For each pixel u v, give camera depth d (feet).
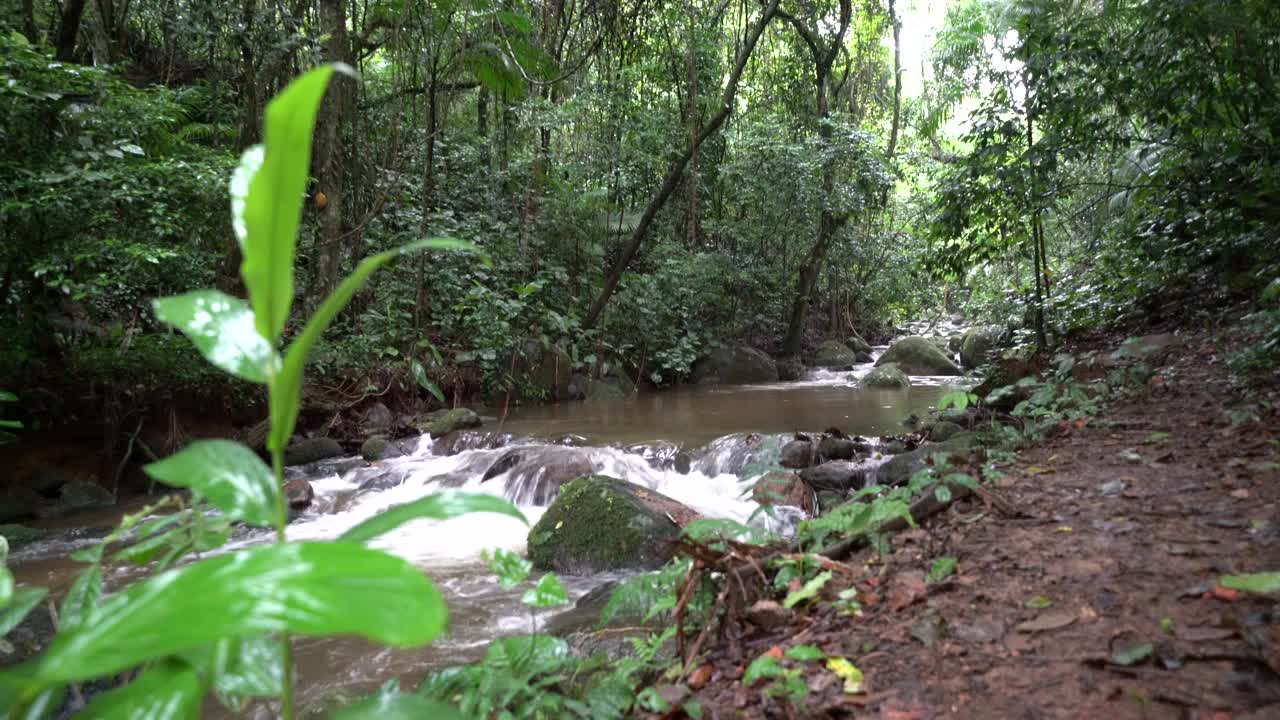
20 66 22.11
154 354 27.71
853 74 70.95
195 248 27.63
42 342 26.66
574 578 18.39
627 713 8.50
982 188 29.53
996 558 10.62
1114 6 29.07
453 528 23.30
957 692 7.50
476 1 38.29
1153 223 31.14
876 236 69.31
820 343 69.36
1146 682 7.16
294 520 24.88
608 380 49.49
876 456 25.25
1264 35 26.35
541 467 26.18
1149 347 24.44
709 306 59.16
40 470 25.85
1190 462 13.76
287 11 38.93
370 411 37.55
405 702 3.96
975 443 19.66
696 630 10.30
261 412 33.22
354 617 2.54
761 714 7.82
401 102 45.91
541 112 46.88
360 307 41.93
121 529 6.34
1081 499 12.67
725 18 61.52
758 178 55.06
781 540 12.34
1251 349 19.17
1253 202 26.32
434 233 42.91
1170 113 27.20
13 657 13.53
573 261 52.49
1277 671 6.93
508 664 8.93
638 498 20.13
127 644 2.60
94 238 24.94
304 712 11.97
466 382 42.88
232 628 2.55
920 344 58.90
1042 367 27.14
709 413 40.73
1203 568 9.30
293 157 3.24
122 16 39.55
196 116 39.19
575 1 52.90
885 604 9.81
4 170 22.57
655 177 57.77
